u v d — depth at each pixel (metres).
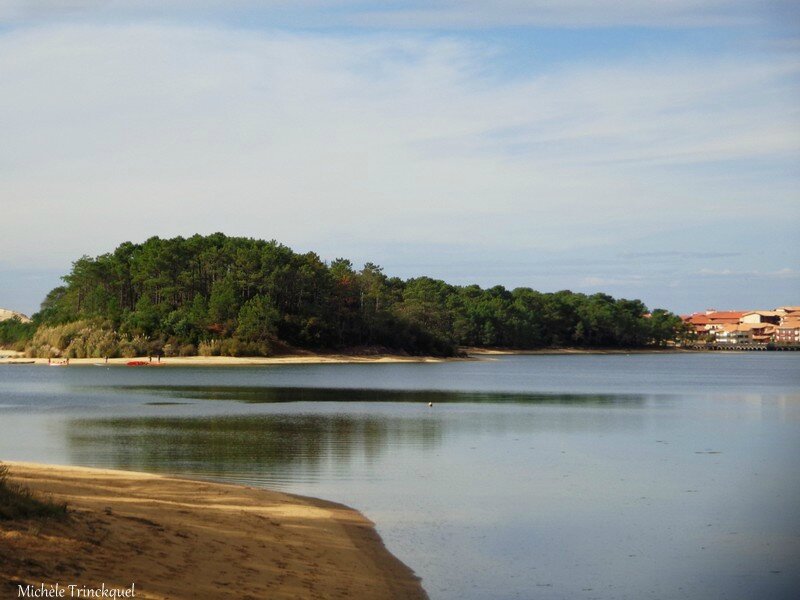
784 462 37.53
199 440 43.94
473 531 23.70
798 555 21.83
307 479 31.83
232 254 191.25
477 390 92.50
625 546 22.52
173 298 187.88
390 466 35.41
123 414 59.47
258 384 101.50
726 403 75.06
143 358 169.75
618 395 85.62
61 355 173.75
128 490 24.80
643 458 38.66
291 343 187.62
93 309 187.12
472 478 32.56
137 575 15.49
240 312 178.38
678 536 23.61
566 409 66.88
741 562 21.09
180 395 81.12
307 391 88.25
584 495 29.36
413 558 20.62
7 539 15.47
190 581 15.88
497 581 19.12
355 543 21.44
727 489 30.78
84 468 29.41
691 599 18.31
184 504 23.38
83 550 16.03
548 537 23.28
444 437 46.25
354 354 193.88
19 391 86.62
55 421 54.12
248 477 32.00
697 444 44.12
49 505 17.80
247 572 17.14
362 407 67.31
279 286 188.12
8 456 37.12
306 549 19.89
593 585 19.12
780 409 68.19
